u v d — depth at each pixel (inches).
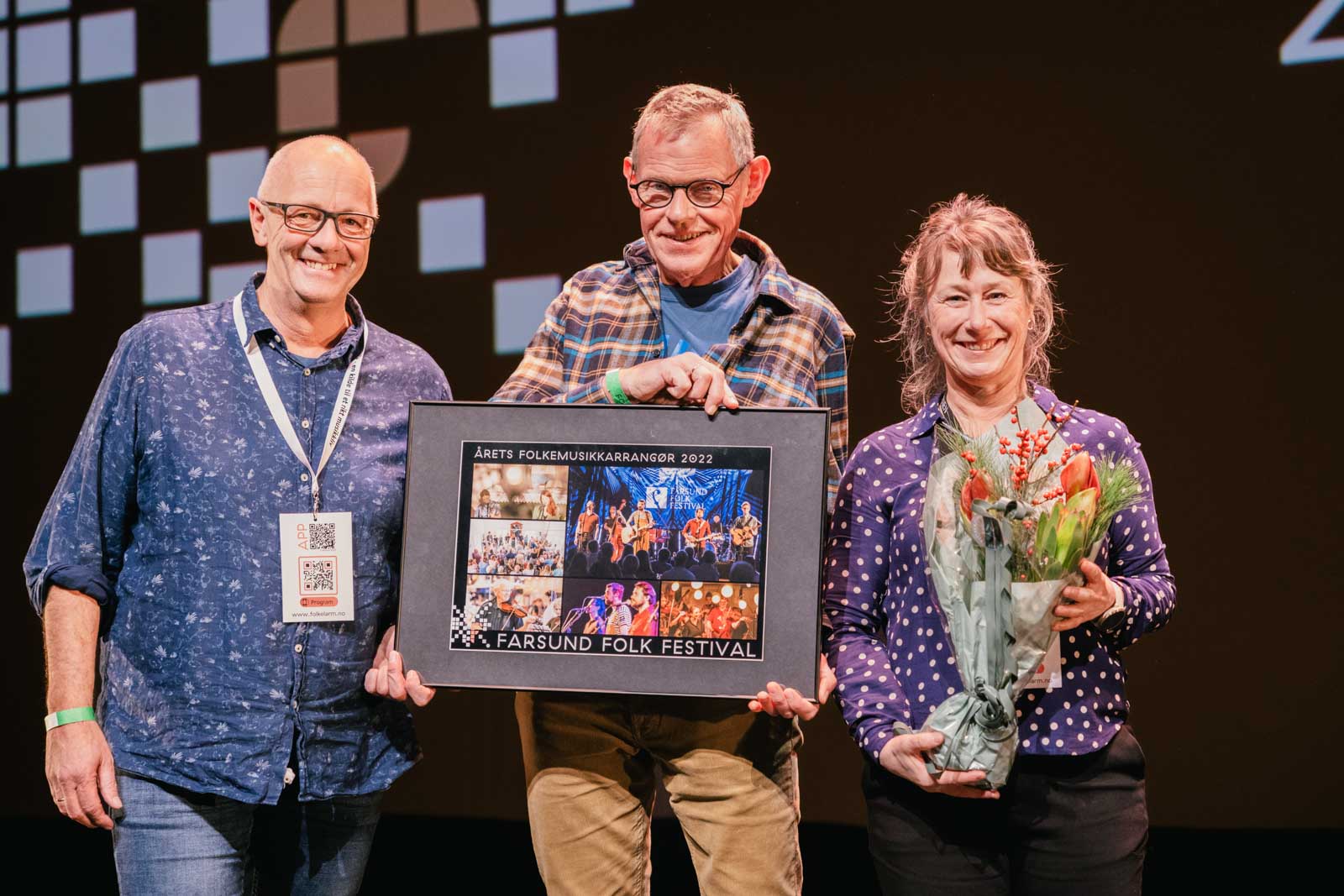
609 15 146.3
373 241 153.3
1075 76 133.0
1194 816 132.2
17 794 165.9
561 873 69.4
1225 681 131.0
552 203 147.1
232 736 64.6
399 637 65.6
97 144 160.6
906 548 63.6
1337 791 127.8
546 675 64.8
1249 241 128.7
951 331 62.7
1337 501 127.1
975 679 57.1
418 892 131.6
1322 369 127.0
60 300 161.9
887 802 63.2
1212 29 129.3
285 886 71.1
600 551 65.5
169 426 65.7
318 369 69.7
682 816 70.7
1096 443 62.6
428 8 151.1
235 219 155.3
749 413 65.2
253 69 156.0
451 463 66.9
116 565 67.3
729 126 68.6
